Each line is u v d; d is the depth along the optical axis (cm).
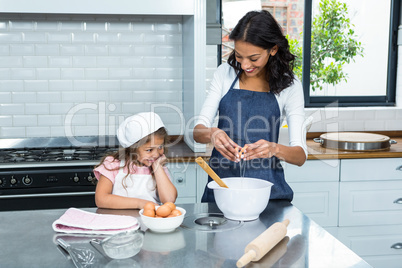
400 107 365
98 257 116
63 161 276
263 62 171
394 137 362
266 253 118
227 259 114
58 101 330
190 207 164
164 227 133
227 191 143
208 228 139
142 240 118
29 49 323
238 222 145
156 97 340
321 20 371
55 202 277
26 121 329
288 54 178
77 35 327
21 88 326
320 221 302
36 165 272
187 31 315
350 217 304
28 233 135
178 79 341
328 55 375
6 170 271
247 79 191
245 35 162
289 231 136
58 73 328
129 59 334
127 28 331
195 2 289
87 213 147
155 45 336
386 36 376
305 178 297
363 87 381
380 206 304
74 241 128
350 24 373
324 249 122
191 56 301
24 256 117
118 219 140
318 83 376
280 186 183
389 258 310
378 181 302
